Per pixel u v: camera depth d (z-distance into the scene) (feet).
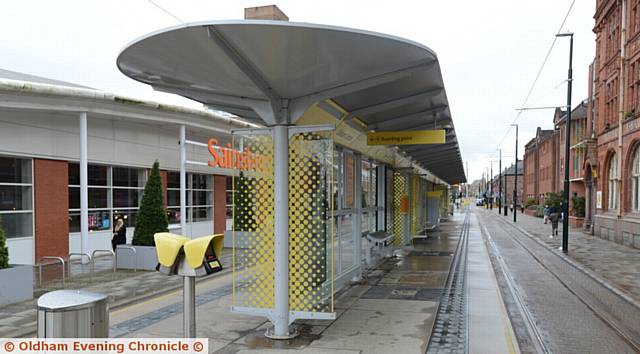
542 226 115.96
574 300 30.96
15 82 40.63
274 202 21.22
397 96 26.08
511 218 162.71
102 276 37.70
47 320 11.76
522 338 22.22
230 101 21.29
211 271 13.94
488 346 19.63
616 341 21.93
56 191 47.75
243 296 29.30
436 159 68.54
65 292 12.75
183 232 58.75
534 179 217.56
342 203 30.68
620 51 73.87
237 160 22.09
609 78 80.69
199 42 16.06
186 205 68.28
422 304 26.96
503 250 62.03
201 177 72.84
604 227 79.71
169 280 35.65
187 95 22.03
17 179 44.91
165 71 19.16
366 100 26.02
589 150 89.56
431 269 40.37
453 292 30.81
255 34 15.72
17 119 43.91
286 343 19.85
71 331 11.82
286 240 20.89
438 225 102.94
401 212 52.29
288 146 21.11
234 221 22.17
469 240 71.56
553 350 20.59
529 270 44.45
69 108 45.42
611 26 81.00
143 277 37.22
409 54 18.03
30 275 29.32
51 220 47.16
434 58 18.71
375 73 19.52
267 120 20.98
